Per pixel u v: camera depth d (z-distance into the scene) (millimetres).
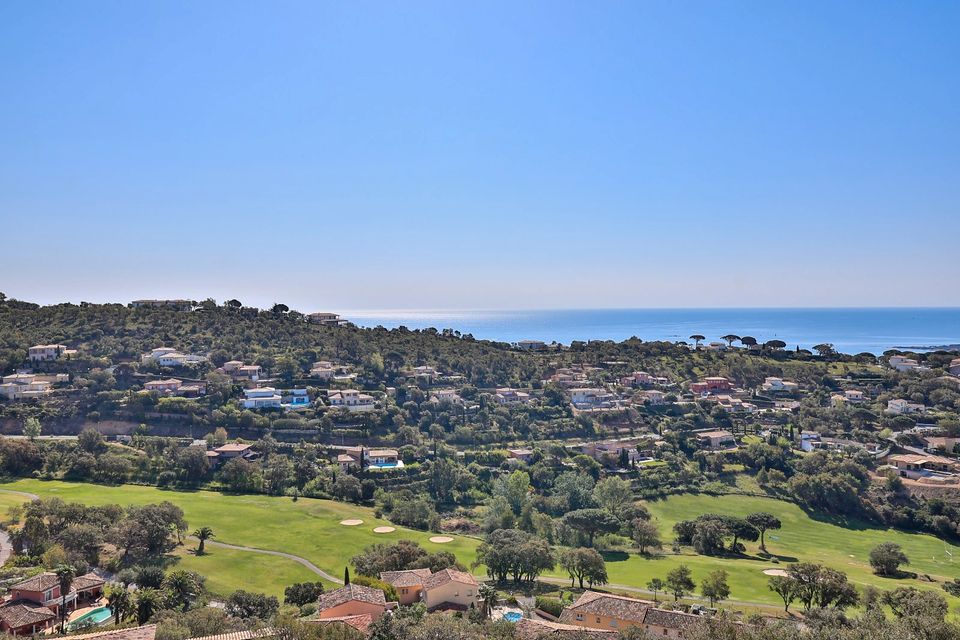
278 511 142250
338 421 195625
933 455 185000
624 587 110188
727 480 182625
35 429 171500
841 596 92438
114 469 156875
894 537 150625
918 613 64750
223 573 105188
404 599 93250
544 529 140000
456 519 151500
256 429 188875
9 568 95688
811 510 166250
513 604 96812
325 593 88500
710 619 59906
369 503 156875
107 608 87188
